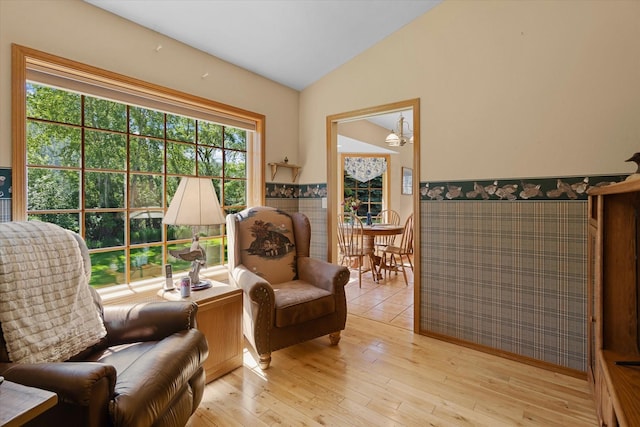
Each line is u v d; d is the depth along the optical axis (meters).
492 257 2.36
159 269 2.54
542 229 2.17
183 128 2.70
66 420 1.00
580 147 2.04
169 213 2.01
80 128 2.11
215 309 1.98
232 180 3.11
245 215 2.73
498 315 2.34
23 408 0.79
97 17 2.04
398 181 6.28
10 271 1.26
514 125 2.26
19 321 1.24
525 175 2.23
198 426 1.59
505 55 2.28
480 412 1.71
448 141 2.54
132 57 2.22
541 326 2.18
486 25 2.35
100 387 1.02
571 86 2.06
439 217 2.59
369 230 4.28
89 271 1.66
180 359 1.32
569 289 2.09
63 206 2.04
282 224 2.85
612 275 1.36
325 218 3.41
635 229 1.32
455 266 2.53
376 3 2.40
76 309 1.47
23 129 1.75
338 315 2.44
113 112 2.27
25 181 1.76
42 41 1.81
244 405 1.75
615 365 1.21
